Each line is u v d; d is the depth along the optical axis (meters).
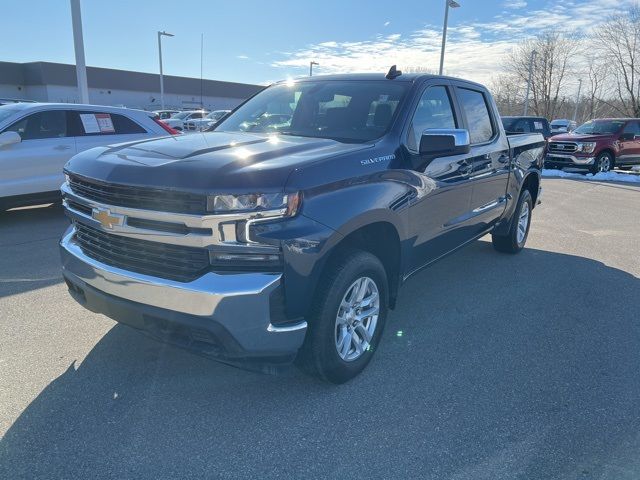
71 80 52.72
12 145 7.24
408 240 3.60
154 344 3.67
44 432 2.69
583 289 5.17
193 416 2.87
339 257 3.05
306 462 2.54
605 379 3.40
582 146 16.02
